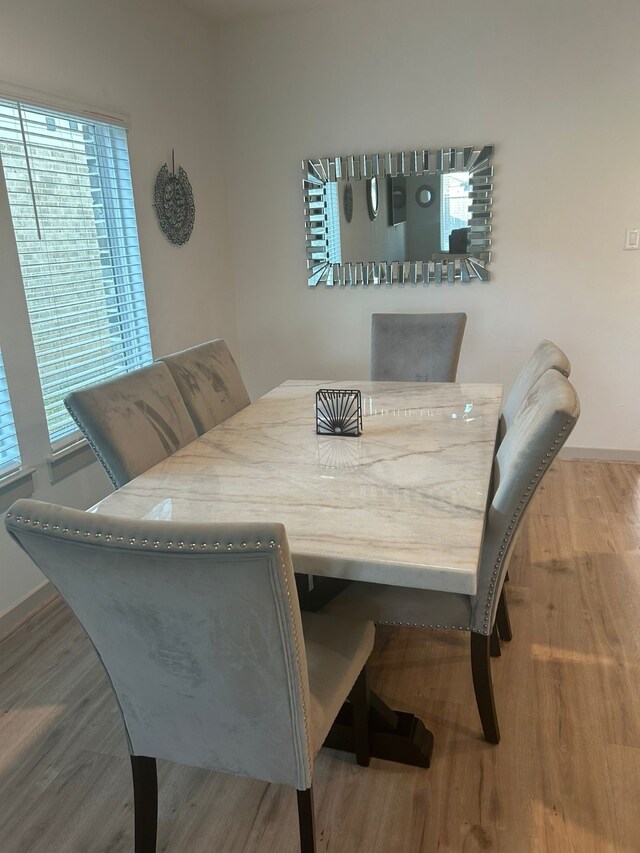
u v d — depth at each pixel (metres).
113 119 2.87
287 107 3.77
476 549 1.33
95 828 1.55
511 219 3.56
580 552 2.71
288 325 4.14
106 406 1.93
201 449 2.04
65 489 2.71
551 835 1.47
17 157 2.42
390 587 1.69
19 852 1.50
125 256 3.11
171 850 1.48
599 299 3.55
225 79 3.82
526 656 2.08
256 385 4.32
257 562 0.97
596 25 3.20
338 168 3.75
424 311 3.84
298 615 1.08
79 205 2.78
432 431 2.12
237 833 1.52
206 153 3.76
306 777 1.22
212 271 3.90
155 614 1.08
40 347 2.59
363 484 1.69
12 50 2.35
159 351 3.42
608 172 3.37
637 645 2.12
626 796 1.57
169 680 1.18
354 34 3.54
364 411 2.38
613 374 3.63
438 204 3.64
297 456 1.93
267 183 3.92
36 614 2.46
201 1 3.39
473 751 1.72
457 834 1.49
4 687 2.05
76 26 2.66
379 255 3.82
